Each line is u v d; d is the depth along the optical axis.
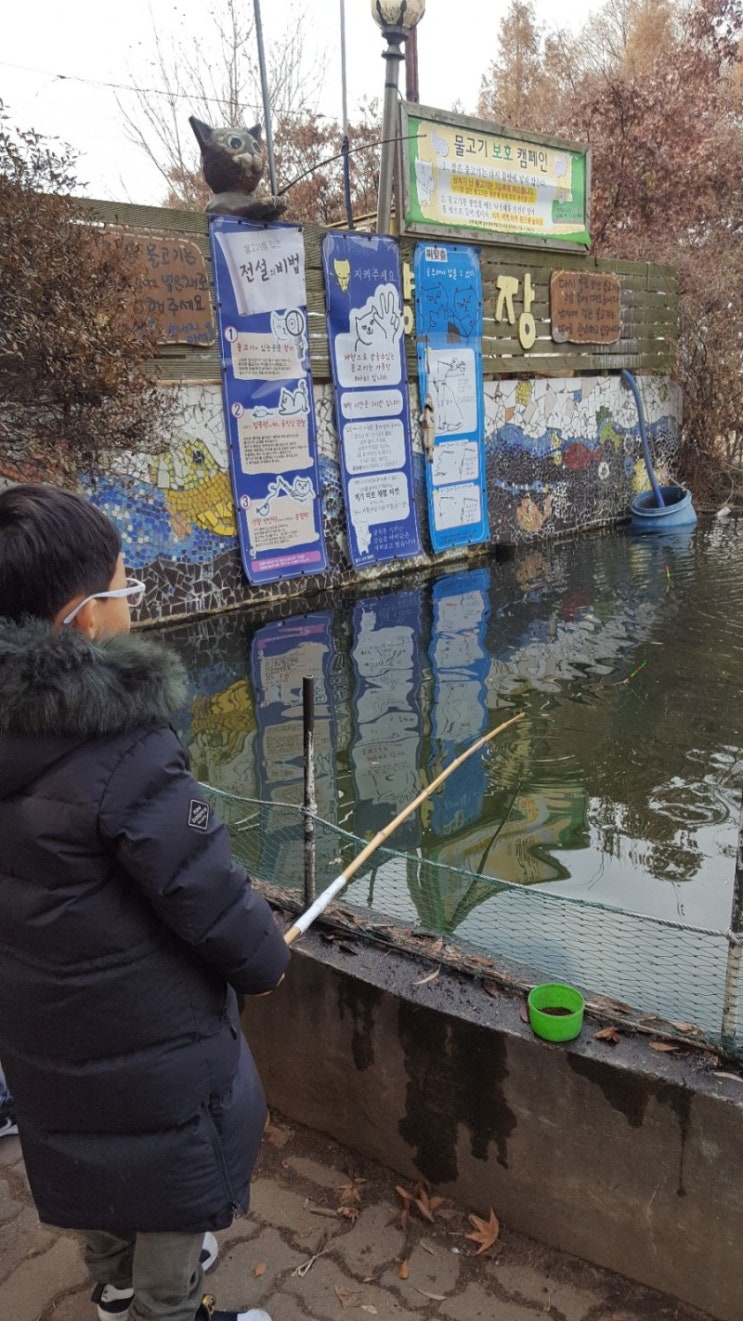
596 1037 1.91
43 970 1.30
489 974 2.12
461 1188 2.11
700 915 3.57
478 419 10.76
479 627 7.77
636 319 13.02
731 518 12.91
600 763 5.02
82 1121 1.37
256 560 8.72
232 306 8.15
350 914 2.40
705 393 14.12
